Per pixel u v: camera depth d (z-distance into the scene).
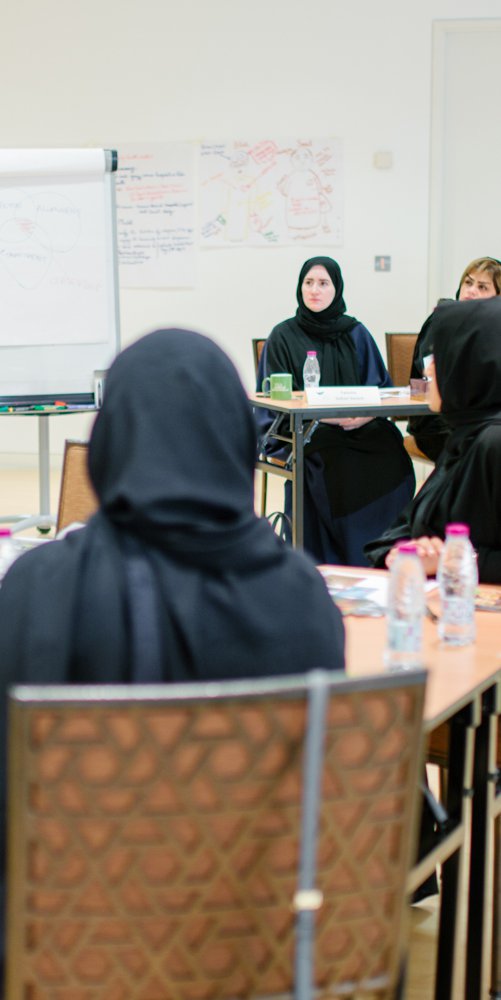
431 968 2.30
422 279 7.36
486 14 7.05
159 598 1.25
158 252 7.50
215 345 1.36
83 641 1.25
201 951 1.14
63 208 3.97
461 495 2.54
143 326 7.58
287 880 1.14
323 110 7.25
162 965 1.14
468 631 1.97
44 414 4.02
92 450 1.34
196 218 7.43
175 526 1.26
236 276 7.45
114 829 1.09
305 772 1.09
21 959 1.12
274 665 1.27
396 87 7.18
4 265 3.94
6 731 1.28
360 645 1.94
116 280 4.05
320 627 1.30
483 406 2.57
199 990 1.15
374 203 7.30
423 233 7.30
